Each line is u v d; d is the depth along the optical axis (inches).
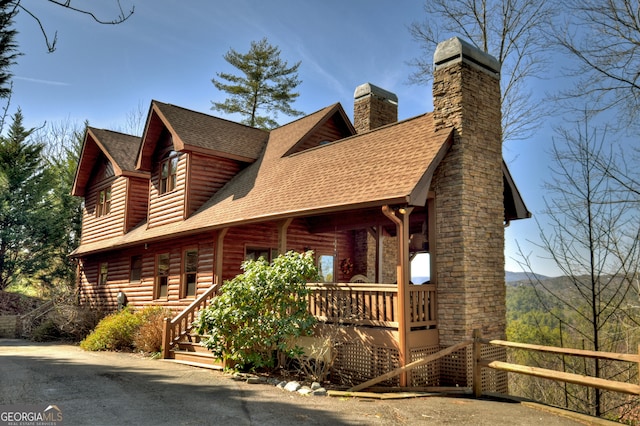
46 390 307.6
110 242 780.6
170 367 424.5
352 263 674.2
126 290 744.3
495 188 416.2
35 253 1167.6
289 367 417.4
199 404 279.7
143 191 804.0
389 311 362.0
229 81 1386.6
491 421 261.9
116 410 258.7
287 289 382.9
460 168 386.9
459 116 397.4
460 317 368.5
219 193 641.6
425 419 263.7
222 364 416.5
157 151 717.9
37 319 869.2
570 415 272.2
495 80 438.6
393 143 451.5
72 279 1227.2
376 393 330.0
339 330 392.5
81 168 898.1
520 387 687.7
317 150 565.0
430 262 393.7
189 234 570.9
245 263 427.5
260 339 384.2
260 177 599.5
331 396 318.7
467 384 359.3
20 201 1145.4
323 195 425.1
